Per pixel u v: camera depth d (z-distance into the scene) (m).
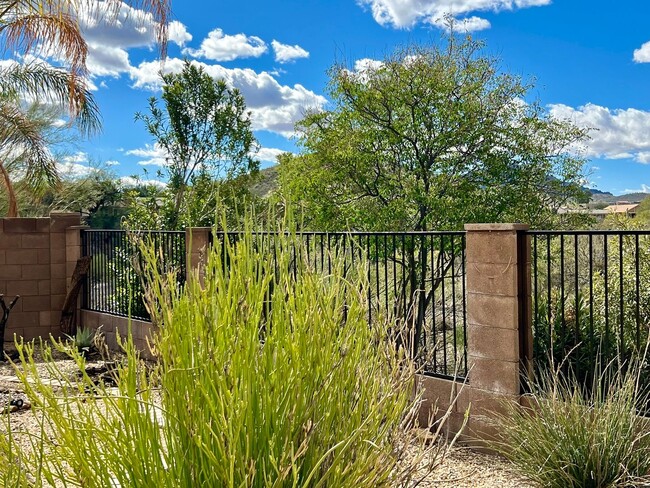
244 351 2.15
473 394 4.41
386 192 12.09
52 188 11.64
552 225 12.37
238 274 2.35
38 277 9.13
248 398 2.07
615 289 6.74
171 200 14.11
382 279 11.09
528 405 4.13
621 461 3.32
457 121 11.81
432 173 12.02
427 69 11.93
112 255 8.59
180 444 2.13
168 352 2.24
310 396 2.18
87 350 7.49
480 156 11.94
